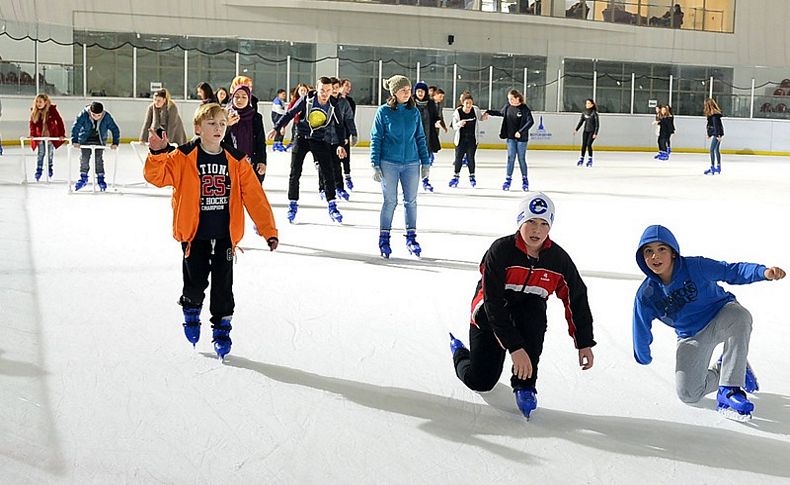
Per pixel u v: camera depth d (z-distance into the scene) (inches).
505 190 556.1
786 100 1205.1
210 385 153.5
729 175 752.3
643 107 1198.9
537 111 1165.1
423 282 250.4
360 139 1085.8
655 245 137.6
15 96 877.2
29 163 677.9
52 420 134.6
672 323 142.6
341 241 324.8
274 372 161.9
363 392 151.6
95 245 303.0
